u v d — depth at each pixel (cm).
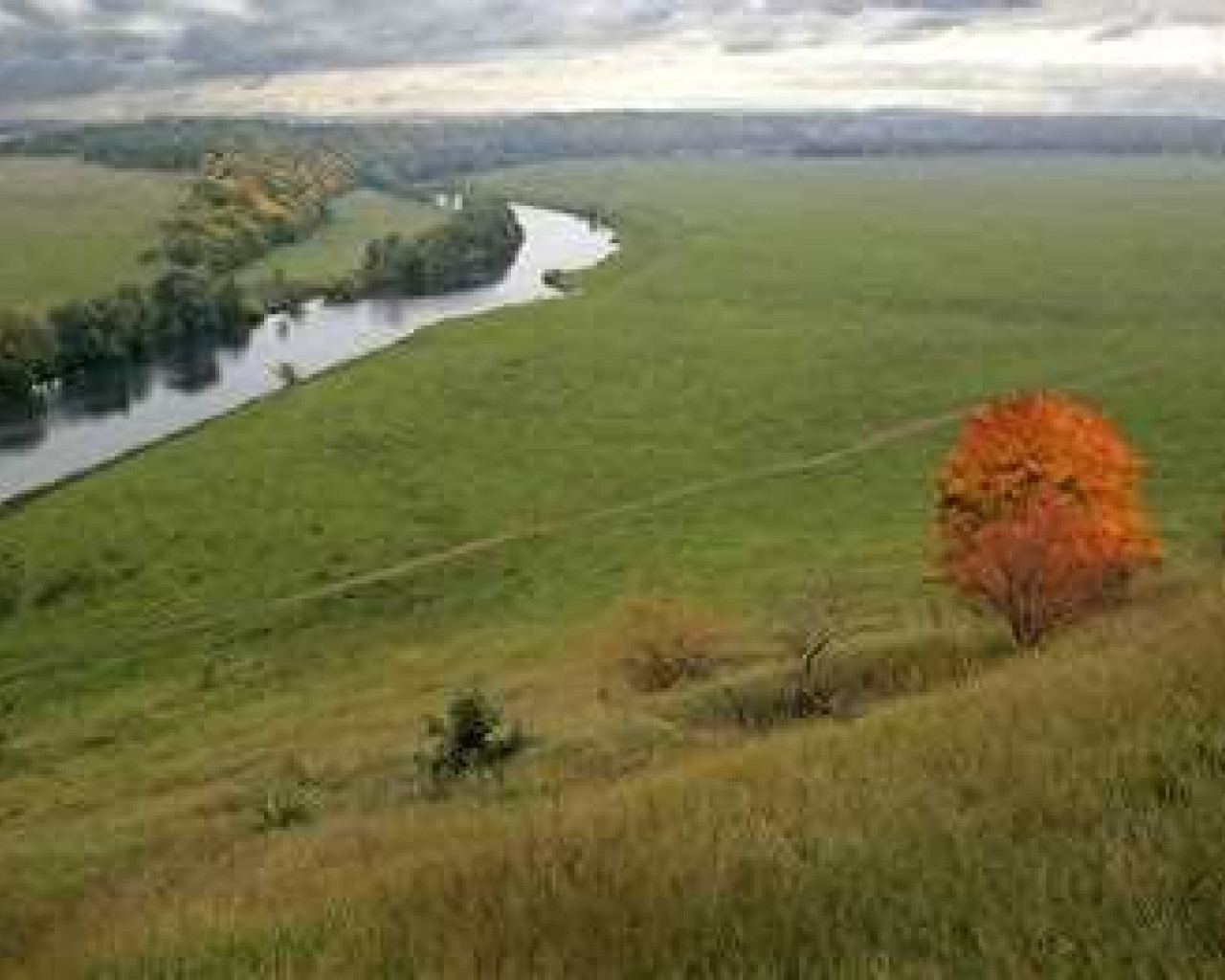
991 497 4697
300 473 11662
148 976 907
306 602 9112
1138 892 573
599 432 12850
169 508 10850
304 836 2736
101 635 8888
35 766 6656
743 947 640
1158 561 4628
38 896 3067
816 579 7950
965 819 777
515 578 9300
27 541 10250
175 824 4256
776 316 18150
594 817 1067
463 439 12675
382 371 14862
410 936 764
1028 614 4488
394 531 10388
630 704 4856
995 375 14288
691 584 8488
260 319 18600
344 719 6500
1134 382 13375
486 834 1186
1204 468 10131
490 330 16862
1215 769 755
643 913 707
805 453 11869
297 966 803
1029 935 559
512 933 728
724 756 1559
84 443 12925
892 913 637
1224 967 481
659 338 16612
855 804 898
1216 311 17525
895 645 5081
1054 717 1012
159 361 16550
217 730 6838
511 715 5288
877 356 15450
